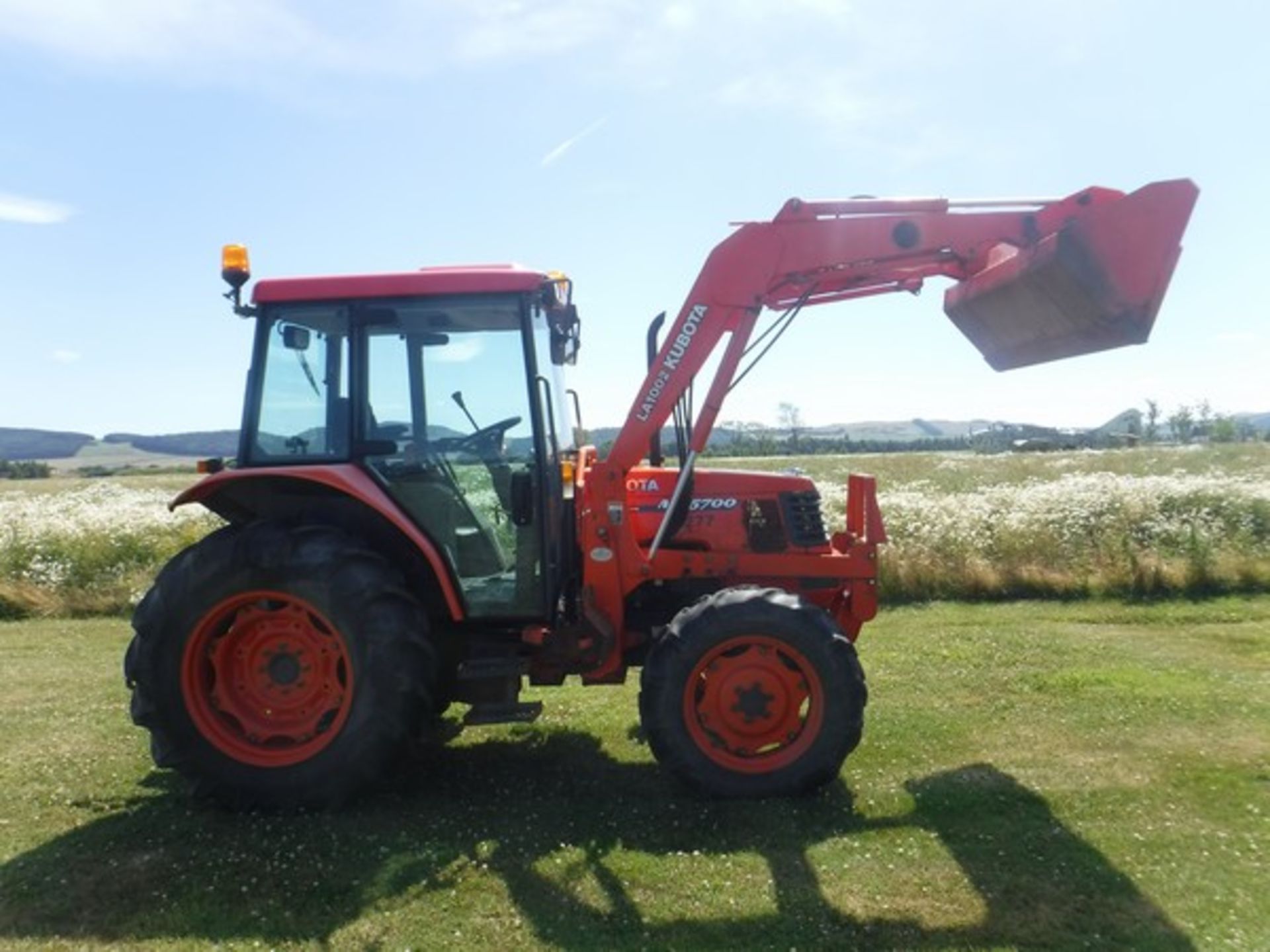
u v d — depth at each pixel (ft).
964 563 30.53
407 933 10.87
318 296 14.99
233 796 14.08
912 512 33.40
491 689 15.25
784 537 17.13
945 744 16.75
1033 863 12.26
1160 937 10.52
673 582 16.97
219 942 10.69
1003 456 82.12
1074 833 13.14
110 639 26.81
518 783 15.49
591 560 15.65
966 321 17.51
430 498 15.28
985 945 10.45
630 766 16.26
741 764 14.48
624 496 15.72
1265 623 25.85
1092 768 15.47
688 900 11.48
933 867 12.19
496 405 15.24
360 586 14.03
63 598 30.83
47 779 15.65
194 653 14.26
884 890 11.65
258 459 15.28
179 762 14.14
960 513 33.12
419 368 15.23
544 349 16.10
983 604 29.40
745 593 14.70
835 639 14.37
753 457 69.36
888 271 16.15
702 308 15.65
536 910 11.32
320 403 15.25
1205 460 66.95
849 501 18.12
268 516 15.80
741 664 14.65
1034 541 31.30
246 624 14.49
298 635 14.51
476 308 15.14
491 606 15.40
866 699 14.49
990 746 16.65
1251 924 10.75
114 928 11.00
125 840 13.28
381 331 15.17
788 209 15.70
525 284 14.97
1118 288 14.58
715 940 10.65
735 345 15.78
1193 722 17.58
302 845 13.04
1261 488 34.94
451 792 15.11
